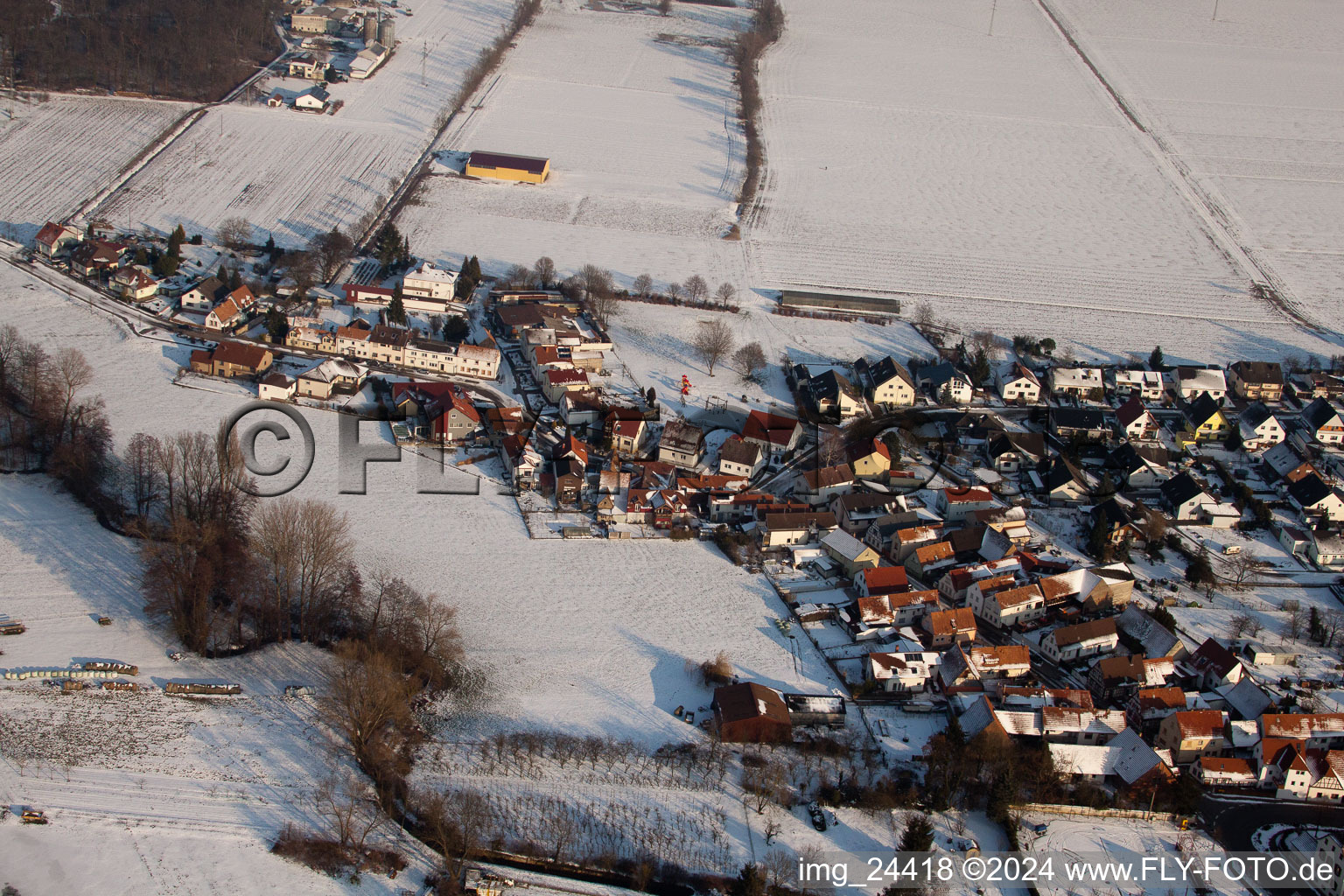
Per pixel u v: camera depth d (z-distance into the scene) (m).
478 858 165.62
